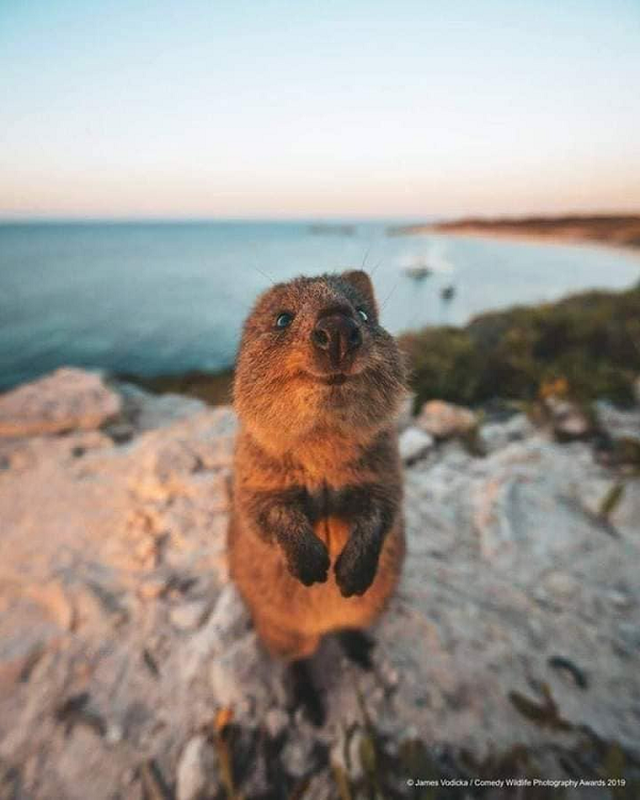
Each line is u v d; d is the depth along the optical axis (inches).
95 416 32.9
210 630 16.2
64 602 18.1
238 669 14.9
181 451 25.1
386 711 14.1
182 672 15.3
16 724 14.6
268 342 11.0
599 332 43.4
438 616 16.6
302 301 11.3
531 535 19.9
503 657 15.2
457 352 40.1
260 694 14.4
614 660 15.2
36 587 19.0
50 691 15.4
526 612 16.8
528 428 29.4
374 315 13.7
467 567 18.8
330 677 15.1
